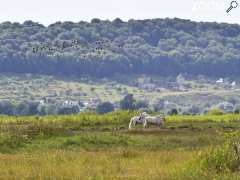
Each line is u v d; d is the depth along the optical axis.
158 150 82.56
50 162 66.12
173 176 55.56
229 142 63.38
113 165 63.66
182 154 73.12
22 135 90.31
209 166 59.59
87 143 90.75
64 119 137.62
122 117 138.50
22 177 54.84
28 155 73.25
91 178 53.06
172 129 117.75
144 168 61.53
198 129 118.56
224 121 142.50
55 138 93.75
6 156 72.56
